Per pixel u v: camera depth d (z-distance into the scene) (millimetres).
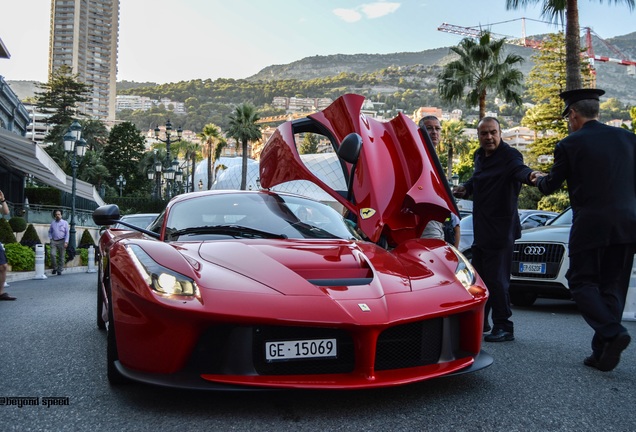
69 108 95250
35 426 2432
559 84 44750
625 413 2611
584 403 2756
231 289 2650
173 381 2551
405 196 3775
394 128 4383
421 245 3541
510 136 185875
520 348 4117
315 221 3873
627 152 3576
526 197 46031
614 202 3490
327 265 2998
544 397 2848
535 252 6406
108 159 76500
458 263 3219
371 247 3471
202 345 2633
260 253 3070
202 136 73125
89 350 4004
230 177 79562
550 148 45781
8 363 3604
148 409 2627
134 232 3811
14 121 35250
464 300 2898
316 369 2639
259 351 2613
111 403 2723
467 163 67812
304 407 2650
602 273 3639
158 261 2809
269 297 2621
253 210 3861
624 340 3238
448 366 2816
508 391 2947
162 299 2572
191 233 3547
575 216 3623
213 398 2775
